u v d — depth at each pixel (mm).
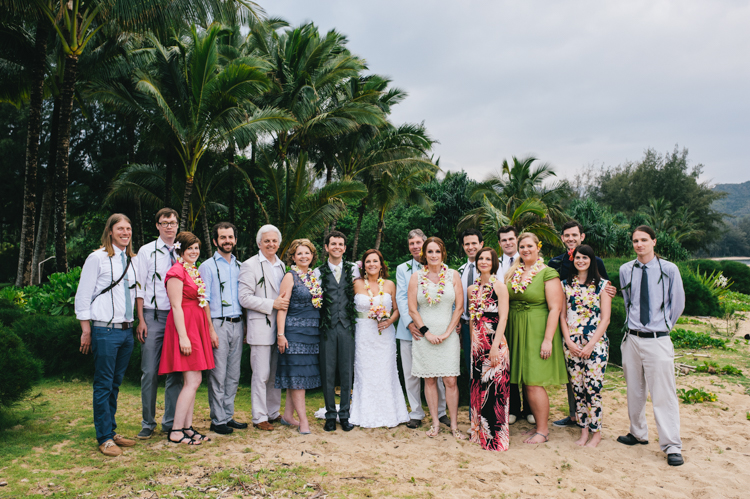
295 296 4383
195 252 4078
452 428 4328
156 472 3381
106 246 3846
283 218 14461
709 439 4109
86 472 3363
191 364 3936
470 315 4285
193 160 12531
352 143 19031
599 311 4098
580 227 4688
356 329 4754
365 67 19688
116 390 4000
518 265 4301
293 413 4969
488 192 22406
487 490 3195
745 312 13961
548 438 4234
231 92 11812
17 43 12383
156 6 9992
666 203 48781
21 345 4414
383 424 4582
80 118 22906
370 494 3115
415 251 4832
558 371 4094
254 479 3312
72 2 10906
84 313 3697
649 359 3816
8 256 28000
